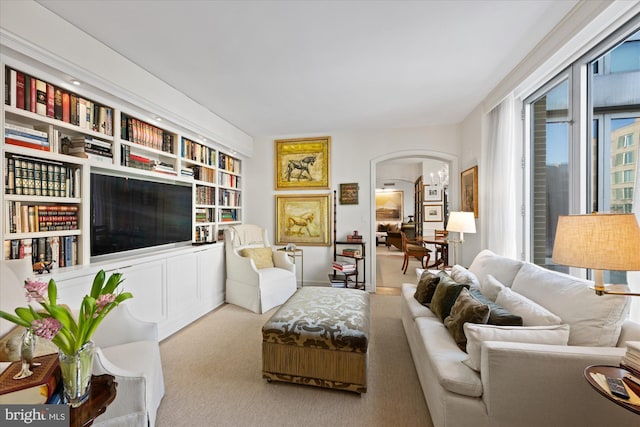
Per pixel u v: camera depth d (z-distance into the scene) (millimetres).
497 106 3131
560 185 2504
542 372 1290
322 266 4773
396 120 4184
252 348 2584
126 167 2518
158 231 2949
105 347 1748
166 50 2303
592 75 2117
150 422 1480
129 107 2609
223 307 3748
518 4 1819
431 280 2586
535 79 2508
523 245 2980
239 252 4102
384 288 4812
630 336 1351
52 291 967
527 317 1621
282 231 4922
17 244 1803
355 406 1806
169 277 2865
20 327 1433
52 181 1982
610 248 1163
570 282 1695
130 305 2408
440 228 7238
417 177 9117
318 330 1963
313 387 2008
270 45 2254
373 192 4617
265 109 3703
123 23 1957
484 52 2389
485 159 3467
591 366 1177
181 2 1757
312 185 4816
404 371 2213
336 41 2211
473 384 1379
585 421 1268
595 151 2115
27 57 1745
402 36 2154
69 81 2068
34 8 1719
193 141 3689
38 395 969
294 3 1781
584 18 1798
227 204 4539
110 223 2398
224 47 2271
